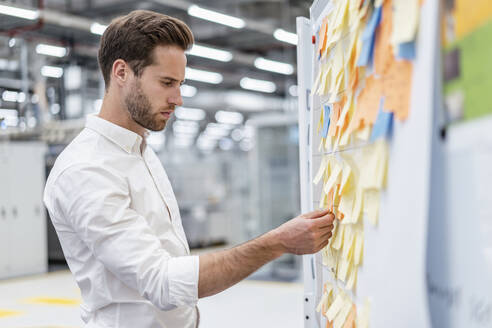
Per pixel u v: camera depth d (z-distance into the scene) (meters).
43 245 6.93
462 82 0.47
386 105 0.65
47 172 7.55
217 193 9.77
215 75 9.11
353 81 0.79
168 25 1.10
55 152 7.64
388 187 0.66
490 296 0.44
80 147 1.18
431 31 0.52
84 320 1.22
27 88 6.99
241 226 8.53
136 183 1.18
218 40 7.57
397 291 0.63
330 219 0.97
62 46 7.07
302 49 1.27
